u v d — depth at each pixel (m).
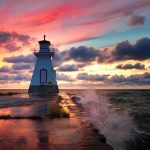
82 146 8.41
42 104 26.27
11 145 8.63
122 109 34.19
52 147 8.31
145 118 23.81
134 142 12.20
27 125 12.96
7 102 29.70
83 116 17.14
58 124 13.32
